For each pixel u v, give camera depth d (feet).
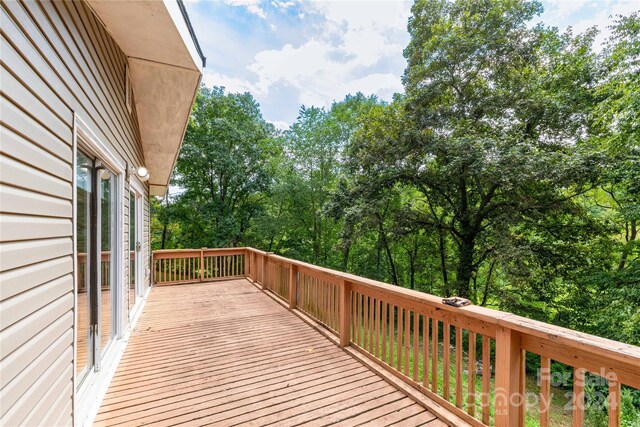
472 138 23.38
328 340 11.60
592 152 19.76
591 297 23.72
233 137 48.03
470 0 26.43
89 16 6.63
